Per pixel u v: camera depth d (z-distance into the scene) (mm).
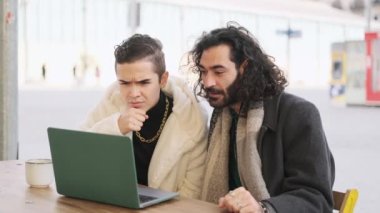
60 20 15461
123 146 1292
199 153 1774
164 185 1767
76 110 9836
